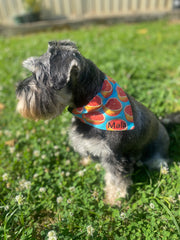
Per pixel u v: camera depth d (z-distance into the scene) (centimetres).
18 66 100
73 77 39
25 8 163
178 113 64
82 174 50
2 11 168
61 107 44
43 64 41
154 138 52
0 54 115
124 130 42
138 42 120
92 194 48
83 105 41
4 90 85
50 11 169
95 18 163
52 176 54
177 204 45
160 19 163
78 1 166
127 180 50
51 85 38
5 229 39
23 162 57
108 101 41
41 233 42
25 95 43
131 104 45
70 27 164
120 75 85
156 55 104
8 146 63
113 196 49
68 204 46
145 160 55
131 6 167
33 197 47
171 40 118
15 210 42
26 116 45
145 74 86
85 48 110
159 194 47
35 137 64
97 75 41
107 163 46
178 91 78
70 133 49
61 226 42
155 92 76
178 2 161
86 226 42
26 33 163
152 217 43
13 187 50
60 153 59
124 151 47
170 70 93
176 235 40
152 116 51
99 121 41
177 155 56
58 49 38
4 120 73
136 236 41
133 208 45
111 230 43
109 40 125
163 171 49
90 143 43
